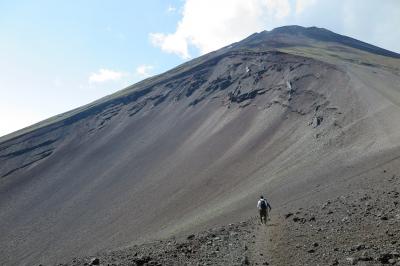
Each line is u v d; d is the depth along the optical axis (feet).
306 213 73.82
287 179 139.03
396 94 192.13
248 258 50.26
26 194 322.96
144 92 510.17
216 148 269.03
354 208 64.39
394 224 48.52
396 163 98.12
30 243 230.07
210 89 415.23
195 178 227.20
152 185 252.62
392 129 139.85
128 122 439.63
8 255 221.25
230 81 402.11
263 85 338.54
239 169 208.33
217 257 53.06
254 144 237.25
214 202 166.50
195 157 269.85
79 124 479.41
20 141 457.68
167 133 362.94
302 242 52.49
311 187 112.06
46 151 425.69
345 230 52.54
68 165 370.53
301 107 249.34
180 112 403.34
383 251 40.40
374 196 70.28
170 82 497.05
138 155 334.44
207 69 485.97
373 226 50.55
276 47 560.61
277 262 46.32
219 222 105.19
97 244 187.11
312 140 185.98
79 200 278.87
